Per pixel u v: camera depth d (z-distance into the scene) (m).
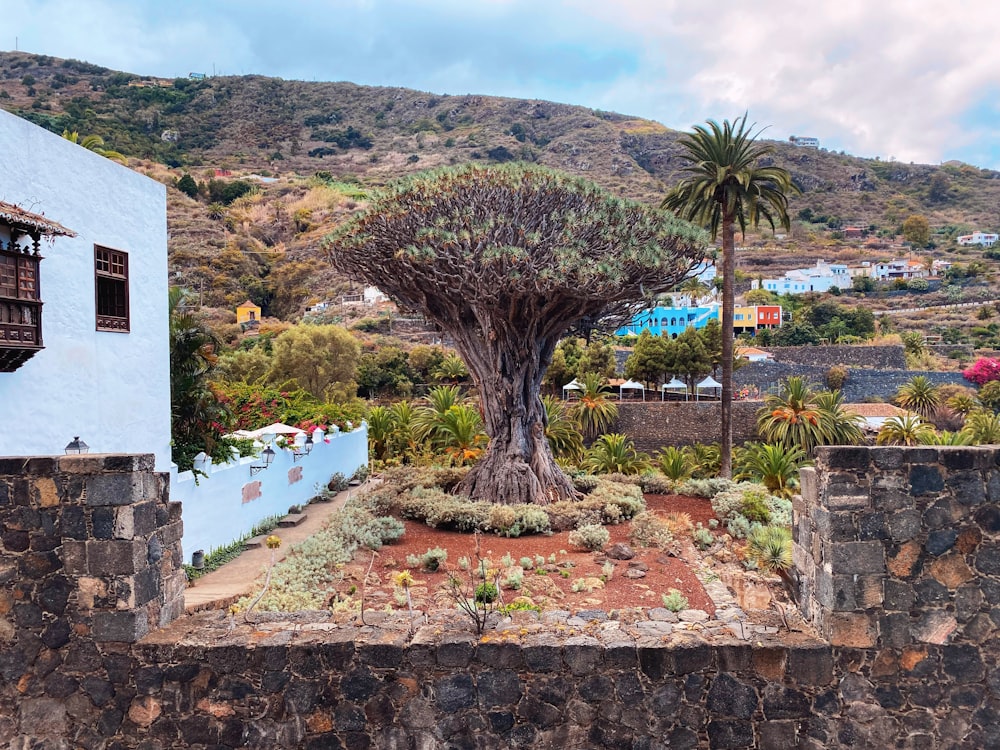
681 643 5.25
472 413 28.84
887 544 5.13
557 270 15.05
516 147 135.50
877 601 5.11
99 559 5.27
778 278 98.56
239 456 14.91
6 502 5.29
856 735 5.11
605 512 15.99
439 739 5.25
